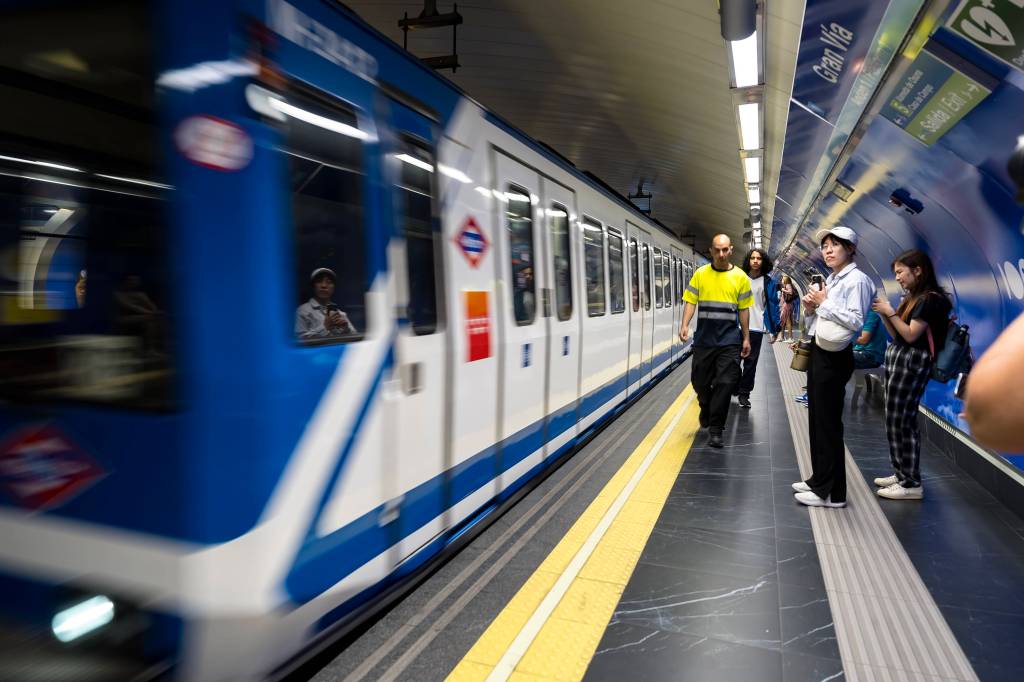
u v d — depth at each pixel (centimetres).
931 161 561
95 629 223
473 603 339
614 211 782
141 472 217
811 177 955
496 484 425
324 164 259
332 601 264
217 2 216
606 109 1105
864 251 1145
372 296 286
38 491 228
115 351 219
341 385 261
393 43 313
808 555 399
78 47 221
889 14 381
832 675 274
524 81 1021
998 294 602
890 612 329
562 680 272
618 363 787
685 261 1578
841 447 481
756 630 312
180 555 213
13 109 223
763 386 1148
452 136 369
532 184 495
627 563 389
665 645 298
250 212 220
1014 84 377
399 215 311
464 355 371
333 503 259
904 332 482
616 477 569
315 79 256
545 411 517
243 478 219
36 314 224
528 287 480
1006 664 282
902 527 446
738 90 636
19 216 225
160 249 216
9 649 229
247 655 229
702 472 585
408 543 318
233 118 217
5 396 229
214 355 215
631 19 678
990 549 407
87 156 220
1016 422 77
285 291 232
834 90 552
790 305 2159
